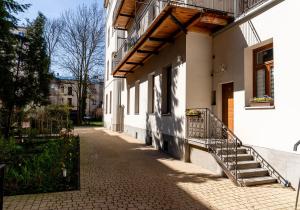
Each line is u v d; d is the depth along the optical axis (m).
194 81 9.25
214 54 9.34
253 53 7.82
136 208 4.64
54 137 13.16
